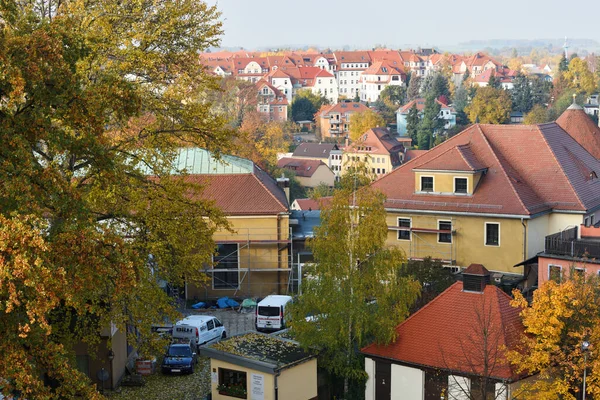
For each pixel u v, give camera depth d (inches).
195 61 1343.5
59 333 1166.3
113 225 1266.0
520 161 2272.4
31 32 948.6
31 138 899.4
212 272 2258.9
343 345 1473.9
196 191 1352.1
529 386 1222.9
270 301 1956.2
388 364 1396.4
